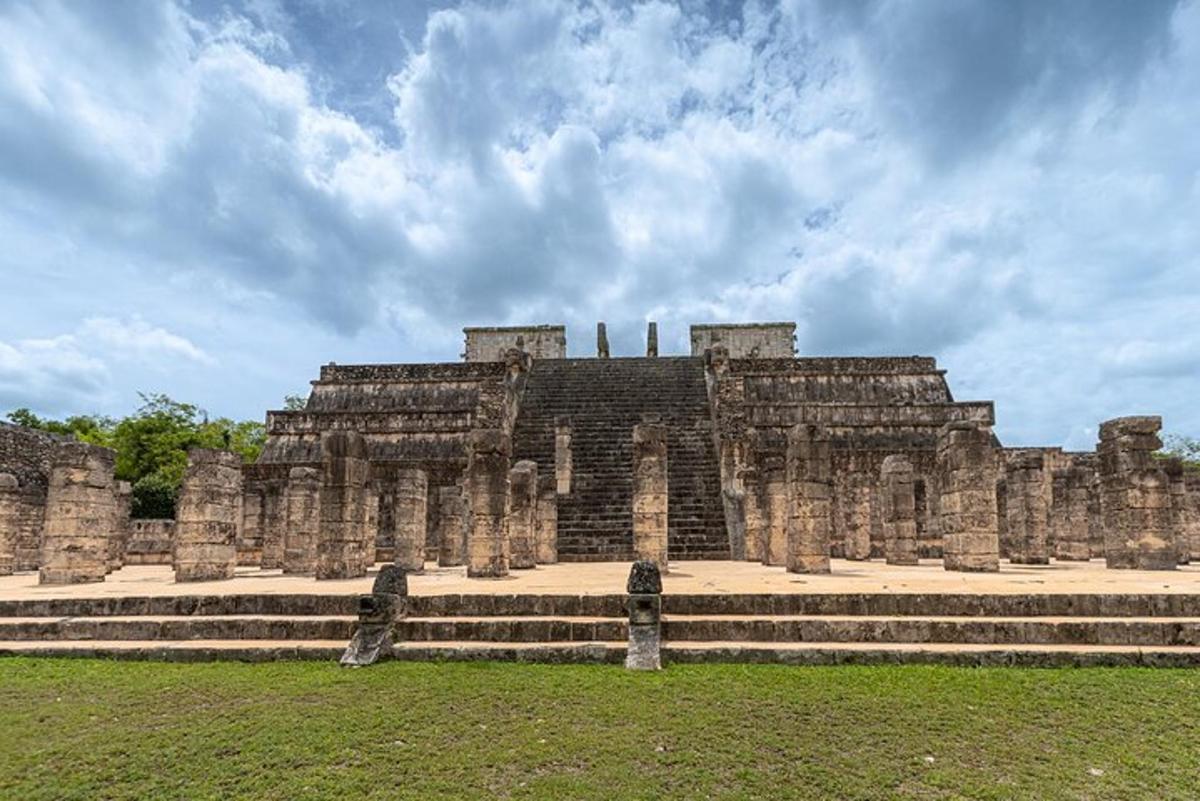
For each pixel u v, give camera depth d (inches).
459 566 890.7
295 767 260.4
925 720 297.4
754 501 901.2
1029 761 261.3
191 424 1824.6
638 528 730.2
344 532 687.1
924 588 475.5
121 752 274.7
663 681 349.7
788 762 261.1
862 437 1346.0
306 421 1409.9
